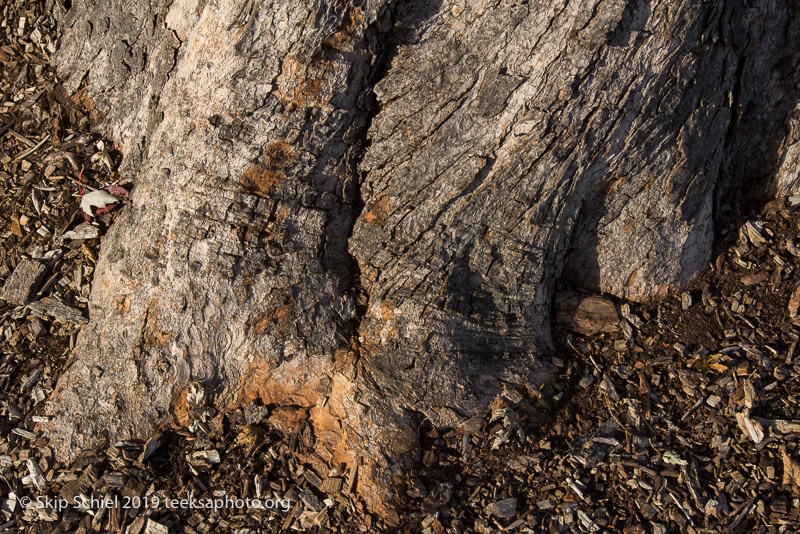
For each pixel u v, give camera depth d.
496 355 1.27
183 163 1.25
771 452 1.24
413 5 1.20
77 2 1.42
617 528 1.21
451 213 1.24
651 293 1.33
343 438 1.25
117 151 1.42
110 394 1.26
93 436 1.26
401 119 1.23
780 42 1.28
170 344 1.26
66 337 1.32
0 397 1.29
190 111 1.24
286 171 1.24
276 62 1.20
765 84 1.30
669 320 1.32
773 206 1.36
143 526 1.23
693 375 1.28
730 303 1.32
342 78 1.21
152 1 1.33
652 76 1.20
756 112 1.32
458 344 1.26
